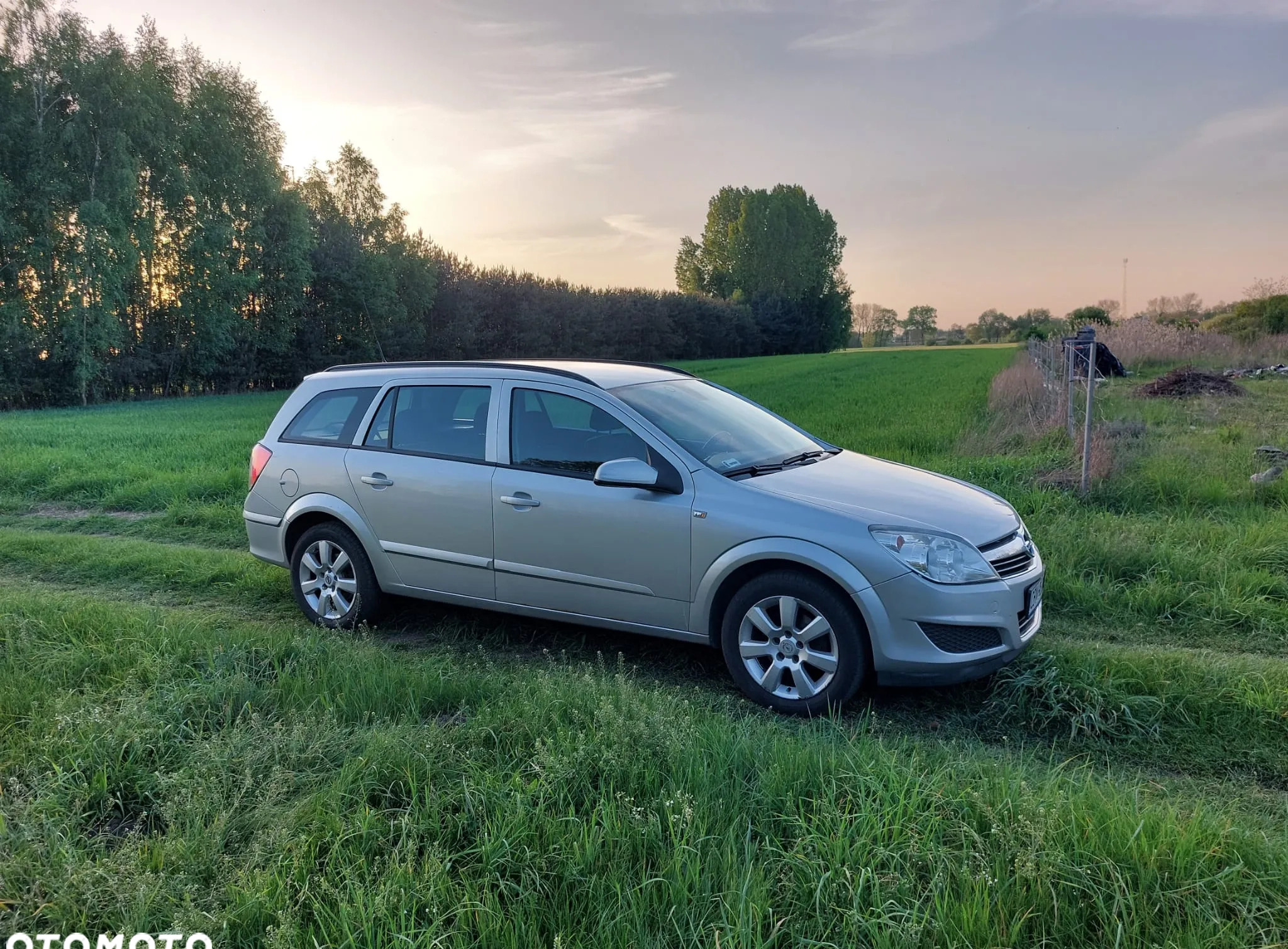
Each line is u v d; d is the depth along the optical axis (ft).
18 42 117.29
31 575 23.89
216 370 152.15
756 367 177.68
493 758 11.10
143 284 140.87
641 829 9.25
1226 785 11.62
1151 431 40.88
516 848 9.11
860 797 9.70
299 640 16.17
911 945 7.55
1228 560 20.51
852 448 42.55
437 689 13.74
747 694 14.53
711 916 8.09
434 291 192.13
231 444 52.08
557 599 16.19
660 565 14.96
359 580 18.54
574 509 15.67
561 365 18.04
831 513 13.87
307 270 156.46
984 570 13.58
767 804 9.93
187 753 11.46
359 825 9.46
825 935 7.87
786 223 352.69
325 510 18.67
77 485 37.24
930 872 8.62
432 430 17.88
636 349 249.34
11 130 114.11
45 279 118.62
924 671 13.32
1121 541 21.79
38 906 8.49
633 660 16.65
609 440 15.88
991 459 33.65
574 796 10.19
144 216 129.70
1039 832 8.65
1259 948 7.54
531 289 219.41
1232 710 13.33
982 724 13.70
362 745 11.67
